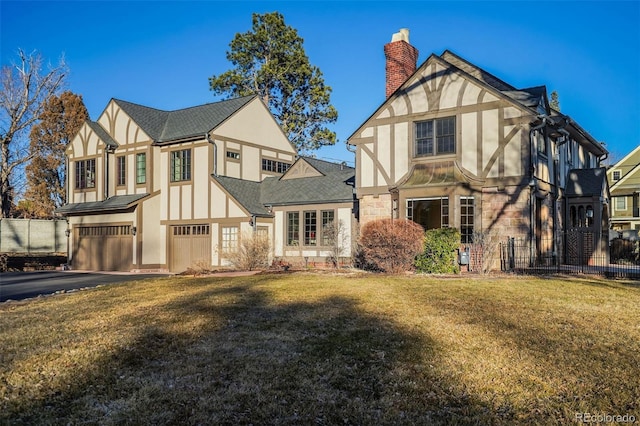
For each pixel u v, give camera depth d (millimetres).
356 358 5910
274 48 38844
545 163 16719
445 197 16047
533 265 14766
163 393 4930
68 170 26125
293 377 5336
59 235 30844
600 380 5148
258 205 22062
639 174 35750
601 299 9383
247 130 24391
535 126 15273
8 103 30641
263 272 15734
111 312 9031
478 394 4840
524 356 5902
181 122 24578
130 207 22688
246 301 9648
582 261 17312
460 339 6625
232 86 39125
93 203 24406
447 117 16406
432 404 4637
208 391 4988
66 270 24797
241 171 23828
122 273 22000
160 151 23641
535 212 15586
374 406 4598
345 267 18188
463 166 16000
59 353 6250
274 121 26344
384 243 14344
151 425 4273
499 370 5457
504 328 7180
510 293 10055
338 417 4402
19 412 4559
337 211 20469
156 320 8078
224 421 4340
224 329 7363
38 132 36938
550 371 5410
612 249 19703
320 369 5547
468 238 15680
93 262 24578
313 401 4727
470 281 11906
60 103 37969
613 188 36562
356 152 18328
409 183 16594
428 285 11273
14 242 28828
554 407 4547
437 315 8047
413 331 7039
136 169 23812
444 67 16547
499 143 15445
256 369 5566
